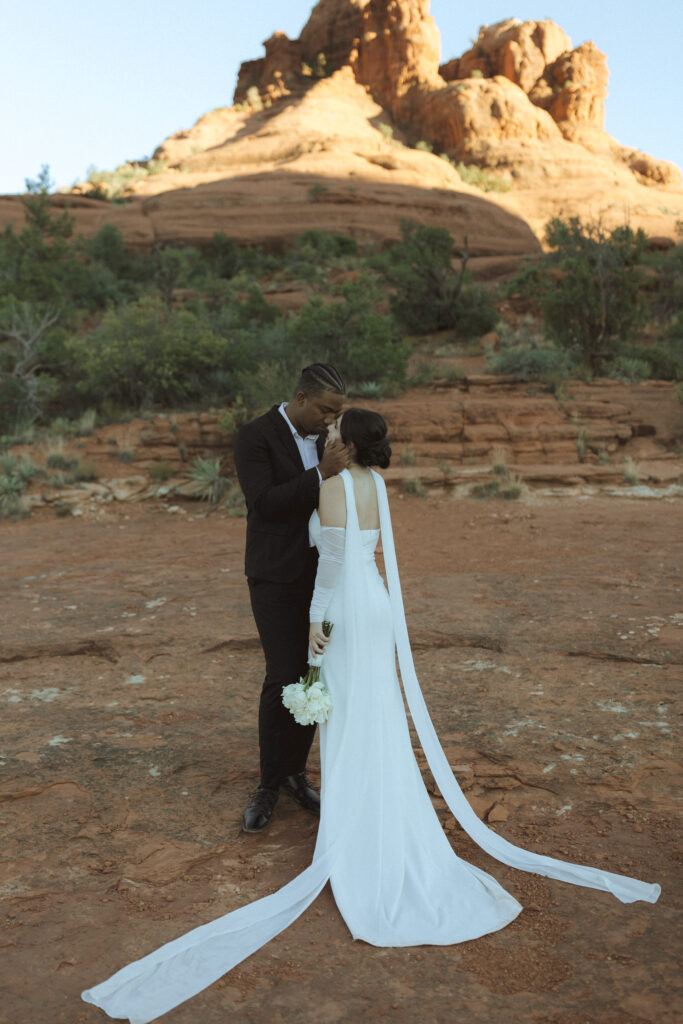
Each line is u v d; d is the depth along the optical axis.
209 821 3.89
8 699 5.70
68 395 20.38
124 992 2.59
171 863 3.47
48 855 3.58
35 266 32.91
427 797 3.43
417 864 3.25
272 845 3.66
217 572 9.86
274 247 56.75
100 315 35.66
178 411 18.67
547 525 12.39
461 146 81.38
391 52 88.75
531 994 2.57
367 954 2.81
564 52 91.12
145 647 6.79
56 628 7.37
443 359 25.89
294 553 3.71
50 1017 2.50
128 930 3.00
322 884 3.12
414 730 4.88
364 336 19.86
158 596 8.61
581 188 76.25
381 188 64.81
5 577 9.91
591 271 22.91
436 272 31.05
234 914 3.00
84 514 14.70
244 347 19.92
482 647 6.62
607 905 3.07
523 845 3.57
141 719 5.25
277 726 3.79
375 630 3.40
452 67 92.94
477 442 16.66
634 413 18.31
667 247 44.81
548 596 8.09
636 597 7.94
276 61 95.12
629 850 3.50
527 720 5.01
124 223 57.28
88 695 5.77
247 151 75.94
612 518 12.77
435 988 2.61
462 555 10.49
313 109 81.38
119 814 3.96
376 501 3.51
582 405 17.83
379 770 3.31
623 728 4.83
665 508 13.63
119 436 17.34
